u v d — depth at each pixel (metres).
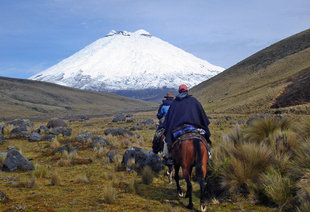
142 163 10.59
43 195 6.71
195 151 5.93
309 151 6.54
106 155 13.46
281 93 74.50
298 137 8.05
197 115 6.81
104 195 6.42
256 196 6.41
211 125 32.78
